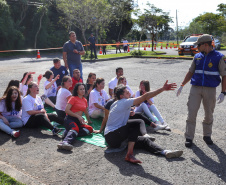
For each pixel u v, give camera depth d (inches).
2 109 196.9
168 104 275.1
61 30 1267.2
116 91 154.0
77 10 930.1
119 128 154.0
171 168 139.1
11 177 124.2
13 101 199.3
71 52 315.9
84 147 167.2
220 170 137.6
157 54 904.9
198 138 182.5
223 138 183.0
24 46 1107.3
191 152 159.8
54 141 177.8
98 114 224.1
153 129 200.5
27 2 1129.4
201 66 167.3
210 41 165.0
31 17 1171.9
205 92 167.2
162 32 1371.8
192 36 885.8
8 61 749.3
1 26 993.5
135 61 716.7
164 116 235.1
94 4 921.5
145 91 218.1
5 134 189.6
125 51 1115.9
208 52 167.3
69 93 214.8
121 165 142.6
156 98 301.1
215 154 157.0
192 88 172.7
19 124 199.3
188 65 614.5
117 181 126.0
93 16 930.1
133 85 380.2
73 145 170.6
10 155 155.3
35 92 199.6
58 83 295.0
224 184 124.3
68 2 915.4
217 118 227.8
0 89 350.0
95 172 135.0
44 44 1170.6
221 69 163.2
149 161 147.2
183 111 250.2
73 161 147.3
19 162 146.0
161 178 129.0
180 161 147.6
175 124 213.9
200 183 124.8
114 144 158.2
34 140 179.0
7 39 1026.1
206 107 170.1
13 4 1125.7
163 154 152.6
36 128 202.4
